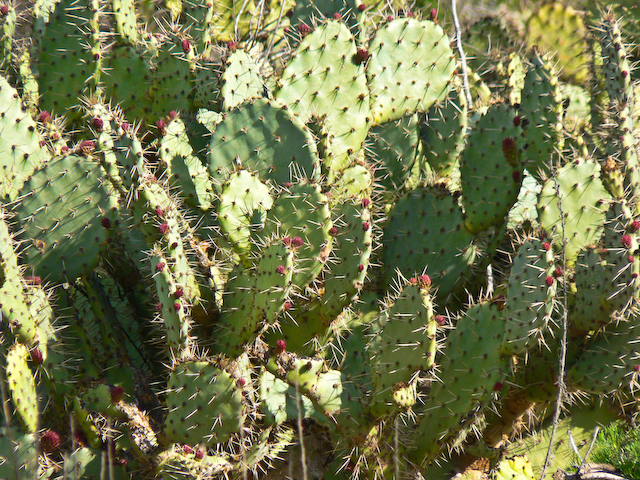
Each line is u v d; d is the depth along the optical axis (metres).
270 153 3.34
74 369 2.94
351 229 2.77
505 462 3.16
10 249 2.72
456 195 3.42
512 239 3.76
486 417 3.23
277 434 3.00
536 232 3.52
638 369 2.94
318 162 3.28
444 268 3.46
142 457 2.67
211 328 2.94
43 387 2.92
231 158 3.37
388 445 2.84
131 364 3.14
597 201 3.40
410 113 3.94
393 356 2.64
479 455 3.11
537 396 3.14
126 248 3.40
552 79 3.88
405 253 3.51
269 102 3.27
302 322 2.89
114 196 3.16
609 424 3.38
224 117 3.34
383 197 3.83
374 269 3.56
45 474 2.61
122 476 2.74
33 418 2.66
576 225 3.42
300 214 2.75
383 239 3.57
